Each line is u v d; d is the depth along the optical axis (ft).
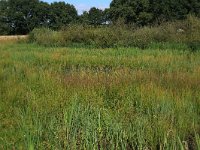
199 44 69.72
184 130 23.88
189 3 175.73
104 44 82.12
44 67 50.75
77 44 88.53
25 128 22.52
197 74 38.55
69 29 94.07
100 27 92.22
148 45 76.43
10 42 113.39
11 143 21.44
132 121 24.00
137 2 183.83
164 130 22.67
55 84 34.50
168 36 79.51
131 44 78.54
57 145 21.65
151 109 26.96
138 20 181.57
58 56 60.44
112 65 53.93
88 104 25.96
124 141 22.56
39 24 281.54
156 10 178.81
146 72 41.27
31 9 279.90
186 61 52.29
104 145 22.86
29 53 66.44
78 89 31.19
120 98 29.66
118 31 84.02
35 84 35.35
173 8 177.06
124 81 34.94
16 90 33.35
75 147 21.54
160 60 53.11
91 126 22.91
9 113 27.35
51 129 23.02
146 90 30.71
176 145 21.97
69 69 52.49
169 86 33.37
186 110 27.09
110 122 23.34
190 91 30.91
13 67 48.32
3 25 275.80
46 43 93.40
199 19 85.35
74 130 23.00
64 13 285.23
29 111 26.25
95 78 36.60
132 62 53.26
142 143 22.25
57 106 27.07
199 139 21.49
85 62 55.77
